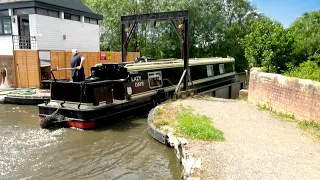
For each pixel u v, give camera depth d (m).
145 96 10.88
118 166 6.05
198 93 13.77
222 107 9.68
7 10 17.14
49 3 17.61
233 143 6.02
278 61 10.27
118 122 9.58
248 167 4.80
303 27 14.57
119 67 10.20
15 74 14.60
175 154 6.59
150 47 32.31
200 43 33.75
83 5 21.97
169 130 7.27
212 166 4.87
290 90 7.90
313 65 8.99
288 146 5.76
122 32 13.88
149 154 6.70
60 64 15.25
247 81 19.09
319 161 5.00
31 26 16.97
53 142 7.55
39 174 5.68
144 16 13.08
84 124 8.61
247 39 11.55
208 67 15.37
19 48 17.14
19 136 8.02
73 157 6.55
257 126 7.26
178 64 12.96
